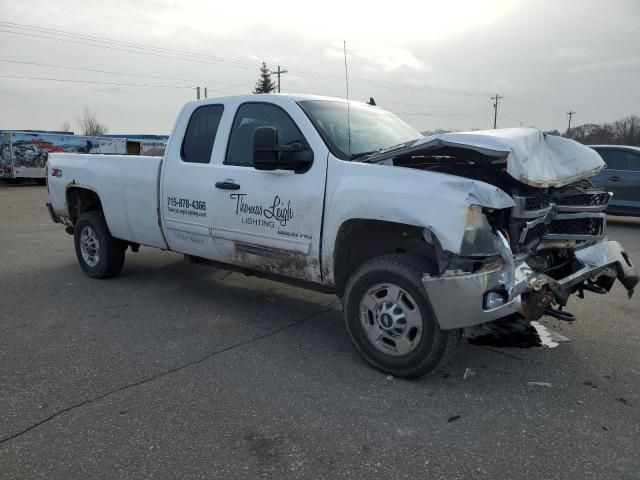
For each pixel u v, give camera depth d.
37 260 7.61
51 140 27.94
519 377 3.73
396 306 3.62
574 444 2.89
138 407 3.27
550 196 3.94
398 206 3.44
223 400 3.37
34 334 4.54
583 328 4.74
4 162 26.69
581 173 3.91
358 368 3.88
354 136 4.30
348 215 3.71
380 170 3.67
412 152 3.71
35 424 3.07
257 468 2.67
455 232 3.21
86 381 3.63
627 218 13.27
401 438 2.94
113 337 4.48
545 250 4.04
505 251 3.34
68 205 6.65
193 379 3.67
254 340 4.44
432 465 2.70
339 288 4.09
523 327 4.57
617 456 2.78
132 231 5.73
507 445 2.88
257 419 3.14
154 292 5.88
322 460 2.74
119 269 6.40
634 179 11.25
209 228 4.81
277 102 4.45
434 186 3.36
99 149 29.88
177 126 5.21
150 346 4.28
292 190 4.11
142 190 5.46
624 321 4.95
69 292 5.87
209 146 4.92
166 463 2.71
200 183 4.85
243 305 5.43
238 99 4.75
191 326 4.78
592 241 4.23
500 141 3.40
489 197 3.26
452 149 3.63
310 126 4.16
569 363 3.97
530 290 3.44
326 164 3.97
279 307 5.37
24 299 5.59
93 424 3.07
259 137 3.92
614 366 3.92
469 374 3.77
